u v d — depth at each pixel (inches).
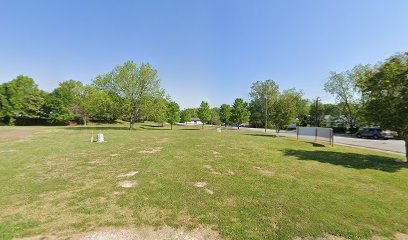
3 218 137.9
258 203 165.3
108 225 129.8
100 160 323.0
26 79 1663.4
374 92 366.0
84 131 964.0
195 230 125.5
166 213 146.3
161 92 1165.1
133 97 1108.5
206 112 1621.6
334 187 207.9
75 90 1808.6
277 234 122.3
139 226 129.1
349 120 1364.4
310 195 184.9
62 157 346.6
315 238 120.0
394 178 244.2
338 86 1352.1
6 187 199.9
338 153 425.7
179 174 245.3
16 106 1584.6
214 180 223.6
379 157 385.7
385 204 168.9
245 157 357.7
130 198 171.9
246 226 130.3
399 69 326.3
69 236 117.6
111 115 1136.2
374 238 122.2
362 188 207.0
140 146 476.1
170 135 786.2
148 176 235.9
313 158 362.0
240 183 215.2
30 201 166.6
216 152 403.2
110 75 1109.1
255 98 2215.8
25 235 118.0
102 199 170.1
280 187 204.7
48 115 1740.9
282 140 672.4
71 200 168.2
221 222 134.7
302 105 1920.5
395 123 331.9
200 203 163.6
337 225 134.1
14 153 383.2
